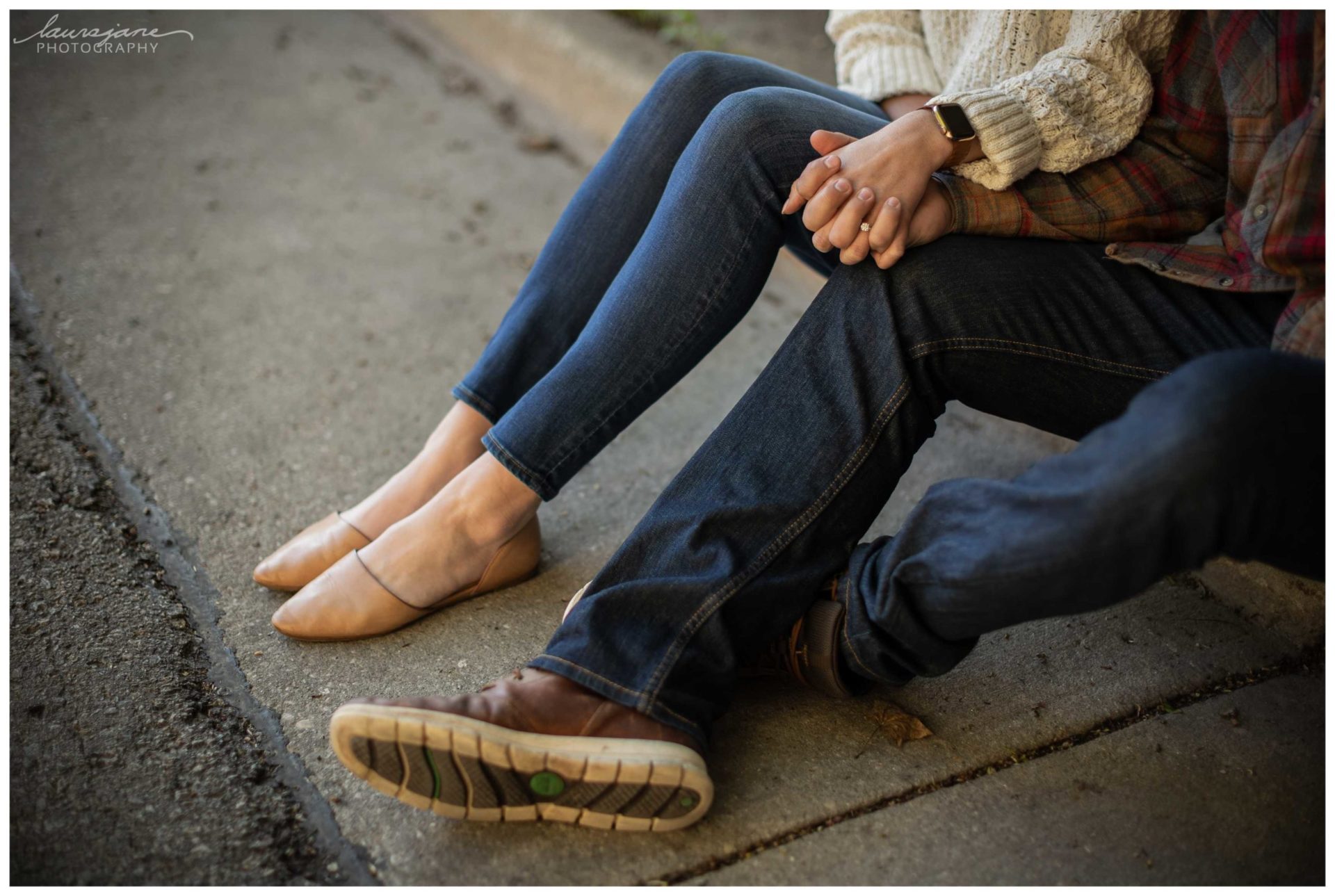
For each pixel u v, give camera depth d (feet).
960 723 4.00
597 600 3.52
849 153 3.53
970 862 3.43
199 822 3.47
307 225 8.07
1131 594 2.97
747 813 3.57
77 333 6.39
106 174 8.34
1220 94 3.64
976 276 3.49
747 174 3.76
